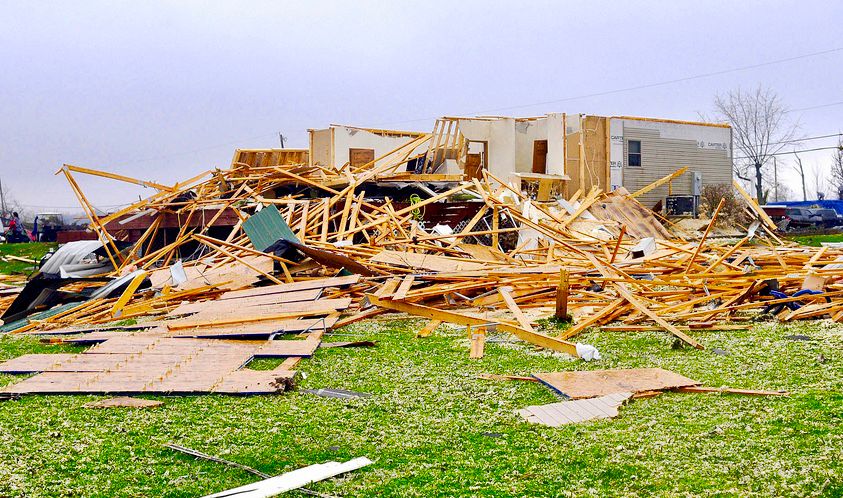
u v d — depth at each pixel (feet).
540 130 89.66
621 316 38.14
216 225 68.39
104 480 19.29
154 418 24.13
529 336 33.24
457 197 72.84
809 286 40.65
